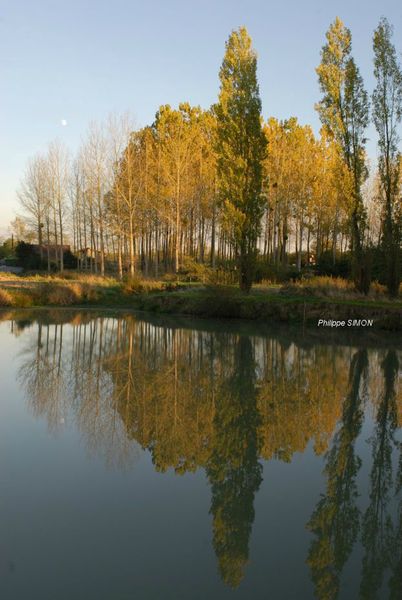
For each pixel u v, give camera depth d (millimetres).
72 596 3500
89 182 40875
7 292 27484
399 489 5641
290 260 50031
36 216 50000
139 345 15531
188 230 44719
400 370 12438
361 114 24234
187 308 24828
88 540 4277
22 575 3758
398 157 23688
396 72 23484
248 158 25500
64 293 28203
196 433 7301
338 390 10289
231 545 4293
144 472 5805
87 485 5395
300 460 6418
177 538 4367
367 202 36344
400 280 23203
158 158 40594
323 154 40000
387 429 7848
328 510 5051
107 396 9203
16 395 9102
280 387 10398
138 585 3656
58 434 7047
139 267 47219
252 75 25531
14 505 4887
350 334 18828
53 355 13305
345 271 33156
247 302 23344
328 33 24328
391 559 4219
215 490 5395
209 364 12688
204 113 42938
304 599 3570
